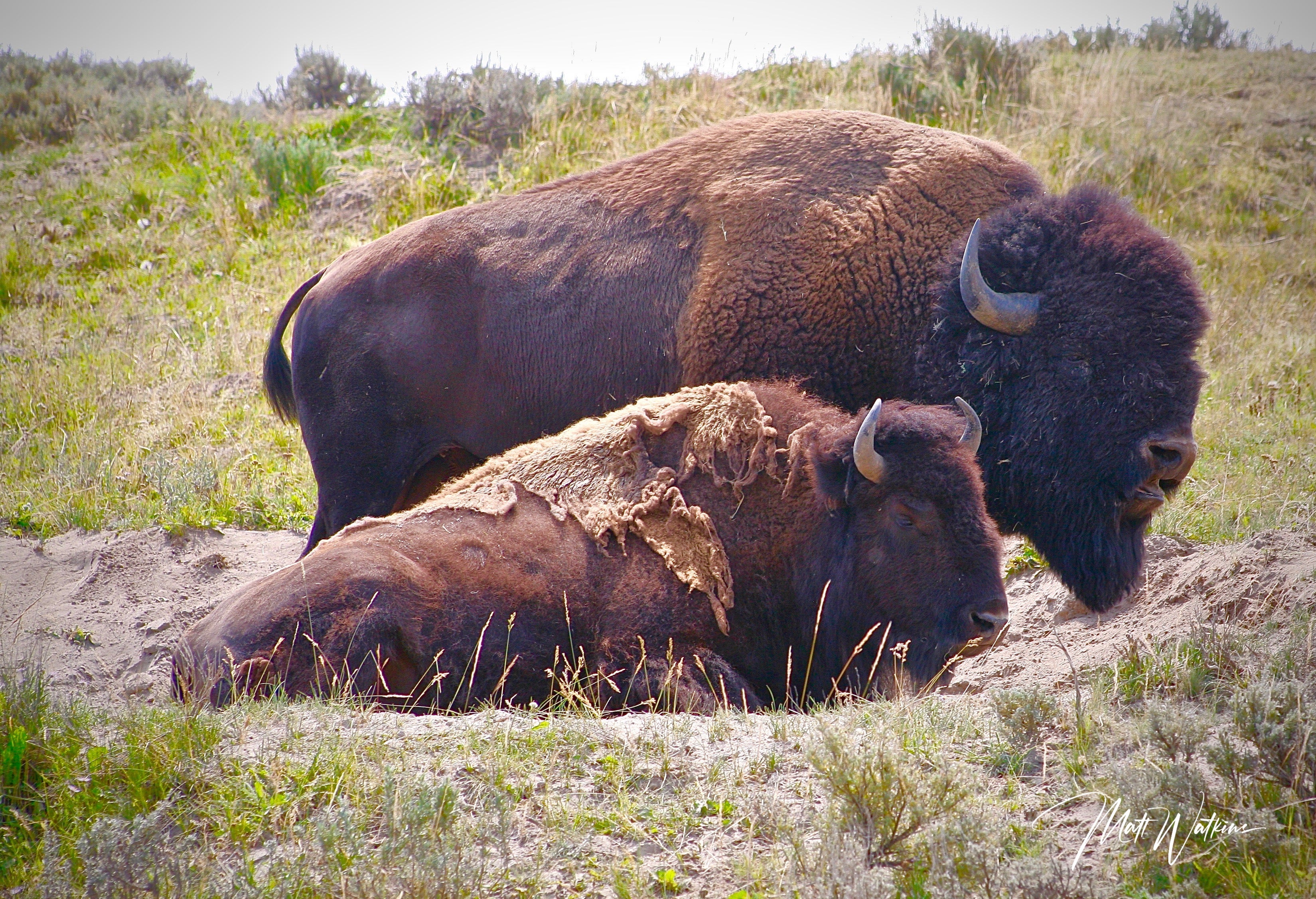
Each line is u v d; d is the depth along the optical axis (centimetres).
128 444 3098
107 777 1291
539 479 1828
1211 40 6806
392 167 4784
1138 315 1902
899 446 1681
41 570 2527
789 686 1725
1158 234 1995
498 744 1338
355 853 1116
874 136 2184
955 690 1967
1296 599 1644
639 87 5431
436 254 2298
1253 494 2269
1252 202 4578
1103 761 1259
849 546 1733
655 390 2206
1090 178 4575
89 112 6200
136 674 2198
